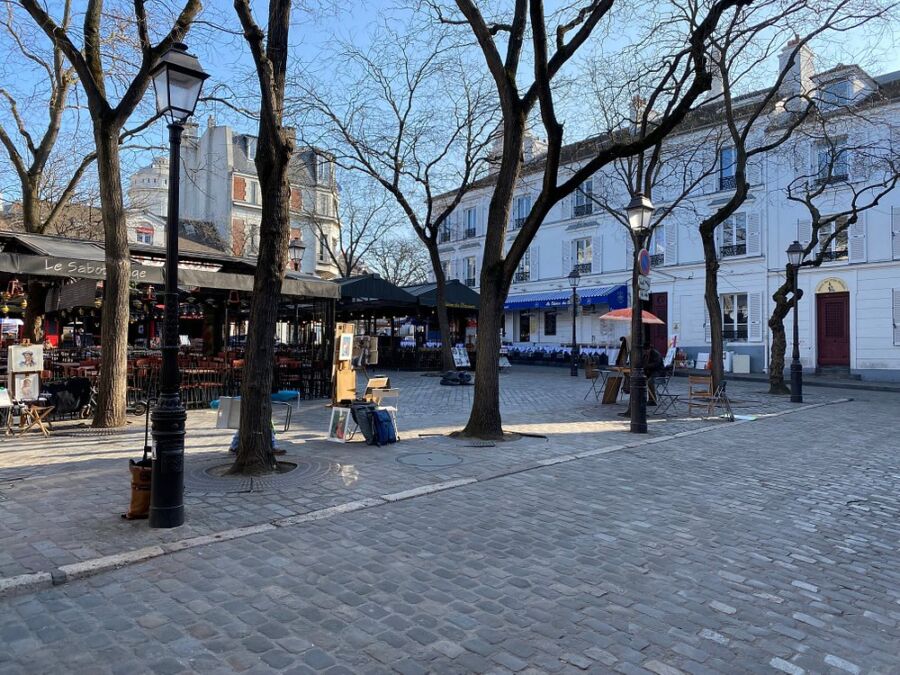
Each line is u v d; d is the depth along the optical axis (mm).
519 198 35781
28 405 9305
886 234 22031
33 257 9516
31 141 13242
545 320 34000
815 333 23906
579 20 8953
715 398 12031
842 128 21906
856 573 4211
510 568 4176
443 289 21562
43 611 3461
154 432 4816
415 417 11523
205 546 4492
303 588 3801
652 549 4594
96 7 9375
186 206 42281
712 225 14406
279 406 12664
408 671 2875
